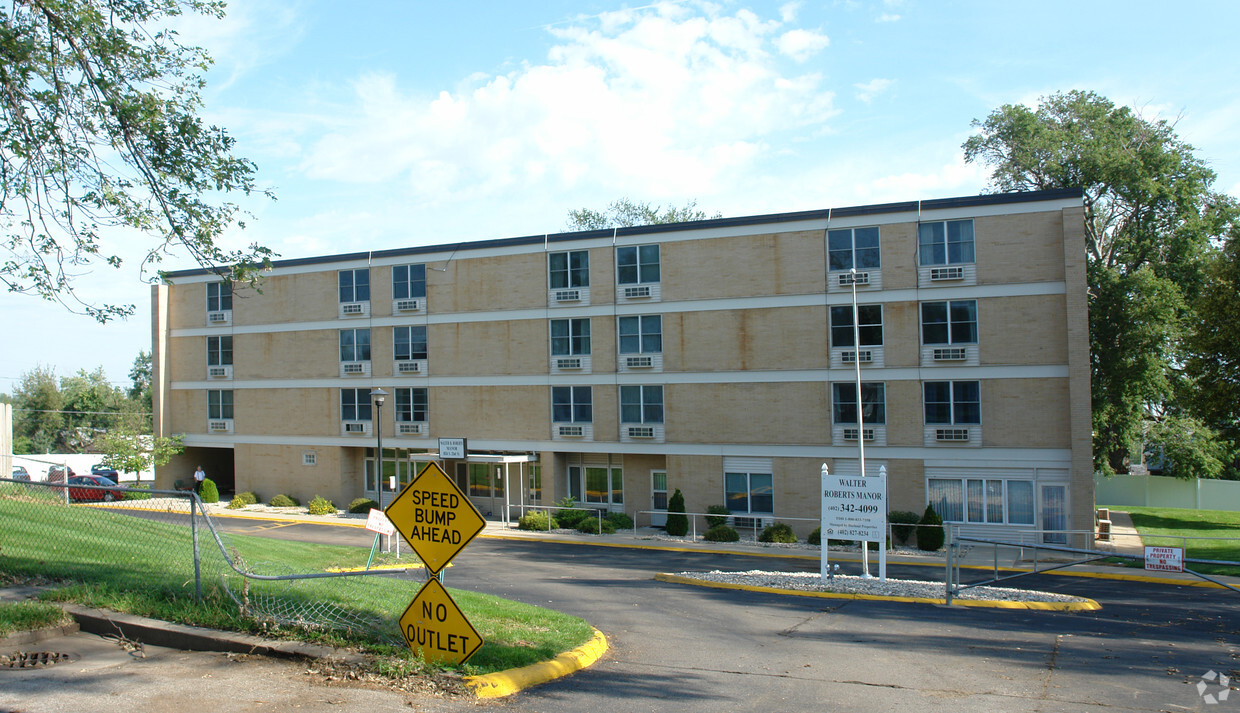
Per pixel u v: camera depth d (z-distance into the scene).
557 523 33.25
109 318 14.28
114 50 13.34
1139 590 20.97
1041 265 28.14
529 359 35.12
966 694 9.22
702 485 31.97
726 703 8.48
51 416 72.12
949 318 29.05
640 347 33.22
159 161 14.01
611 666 10.03
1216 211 39.56
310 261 39.47
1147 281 36.22
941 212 29.17
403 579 15.78
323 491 39.12
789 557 26.75
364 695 7.59
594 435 33.81
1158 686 9.78
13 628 8.92
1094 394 38.25
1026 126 39.81
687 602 16.67
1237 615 16.45
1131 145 39.28
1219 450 42.12
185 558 13.20
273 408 40.31
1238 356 28.64
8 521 15.71
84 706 7.05
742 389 31.50
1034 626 14.27
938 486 29.09
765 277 31.30
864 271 30.00
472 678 8.16
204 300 42.06
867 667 10.59
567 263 34.59
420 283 37.38
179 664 8.41
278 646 8.72
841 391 30.31
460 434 36.31
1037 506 27.92
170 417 42.78
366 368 38.28
